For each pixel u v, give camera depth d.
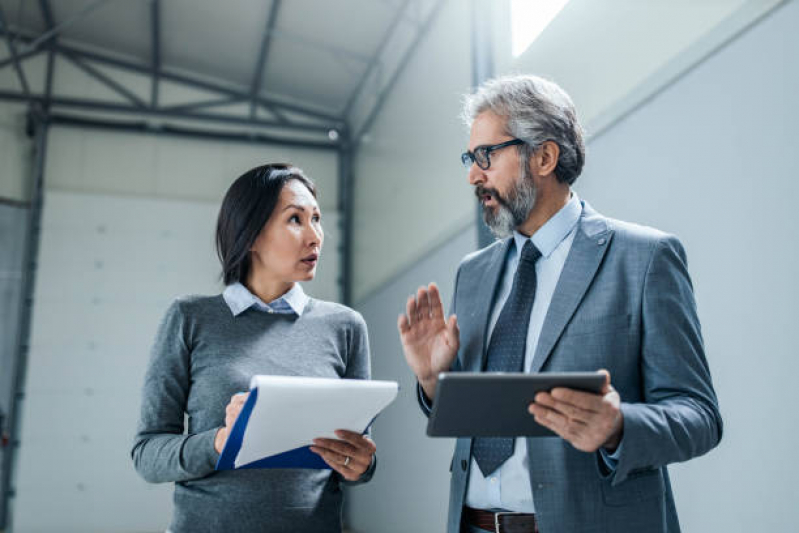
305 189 1.31
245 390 1.18
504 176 1.19
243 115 7.10
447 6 4.41
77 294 6.28
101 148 6.64
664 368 1.00
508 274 1.27
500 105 1.21
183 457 1.08
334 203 7.12
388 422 5.22
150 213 6.61
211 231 6.72
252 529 1.11
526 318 1.15
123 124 6.68
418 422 4.48
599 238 1.13
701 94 1.99
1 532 5.69
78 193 6.46
